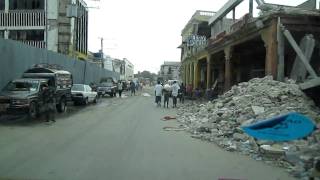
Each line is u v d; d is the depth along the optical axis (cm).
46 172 938
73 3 5612
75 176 905
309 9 2558
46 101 2052
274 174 956
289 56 2969
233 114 1812
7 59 2673
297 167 988
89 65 5472
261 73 4119
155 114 2667
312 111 1656
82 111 2859
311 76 2166
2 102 2075
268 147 1161
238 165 1057
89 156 1151
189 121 2098
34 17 5338
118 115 2555
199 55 5338
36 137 1519
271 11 2475
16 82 2234
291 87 1961
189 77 6356
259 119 1564
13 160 1075
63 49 5356
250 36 2950
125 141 1455
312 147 1128
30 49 3075
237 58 4500
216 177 920
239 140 1399
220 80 5012
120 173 945
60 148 1280
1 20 5353
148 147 1331
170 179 896
